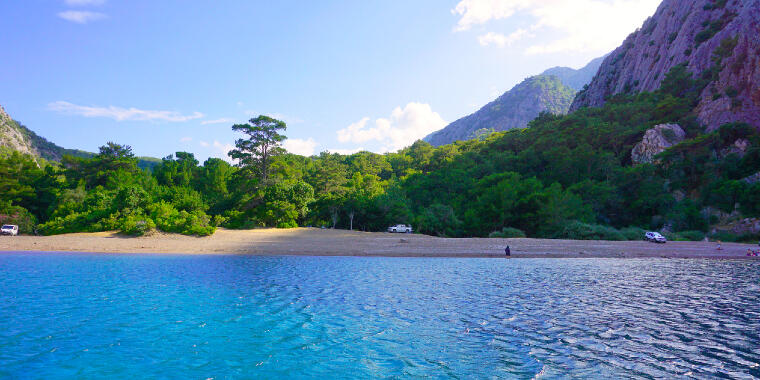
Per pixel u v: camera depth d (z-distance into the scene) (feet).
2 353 38.27
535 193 215.10
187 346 41.39
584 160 288.71
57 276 84.38
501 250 148.46
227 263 110.32
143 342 42.37
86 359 37.24
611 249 154.92
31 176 254.47
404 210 227.20
